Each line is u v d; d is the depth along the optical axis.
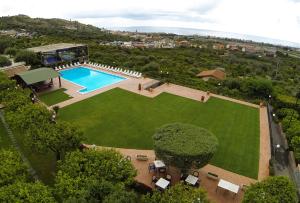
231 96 53.03
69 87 52.00
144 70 68.00
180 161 23.86
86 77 60.06
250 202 19.61
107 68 65.56
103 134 34.31
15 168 20.75
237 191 23.72
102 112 40.97
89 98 46.47
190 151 23.70
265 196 19.30
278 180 20.84
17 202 17.11
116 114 40.50
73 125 27.31
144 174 26.69
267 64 131.00
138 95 49.09
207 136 26.59
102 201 17.50
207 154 23.78
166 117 40.47
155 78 60.41
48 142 24.69
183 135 26.52
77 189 19.00
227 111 44.59
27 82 46.19
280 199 19.39
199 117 41.31
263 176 27.91
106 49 104.81
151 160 29.14
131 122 38.12
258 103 49.53
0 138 30.30
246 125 39.78
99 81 57.50
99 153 23.02
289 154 33.31
